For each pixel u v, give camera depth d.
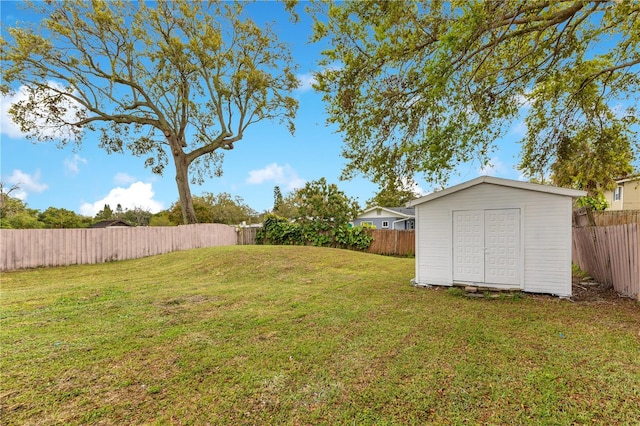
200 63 18.39
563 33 6.26
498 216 6.97
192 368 3.42
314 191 17.53
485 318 5.02
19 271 10.38
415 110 6.27
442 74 5.05
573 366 3.32
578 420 2.47
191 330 4.59
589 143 8.23
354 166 7.01
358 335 4.33
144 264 11.79
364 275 9.27
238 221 42.41
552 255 6.45
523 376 3.13
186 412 2.67
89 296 6.77
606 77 7.45
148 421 2.56
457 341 4.04
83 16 15.59
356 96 6.01
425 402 2.74
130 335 4.39
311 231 17.22
